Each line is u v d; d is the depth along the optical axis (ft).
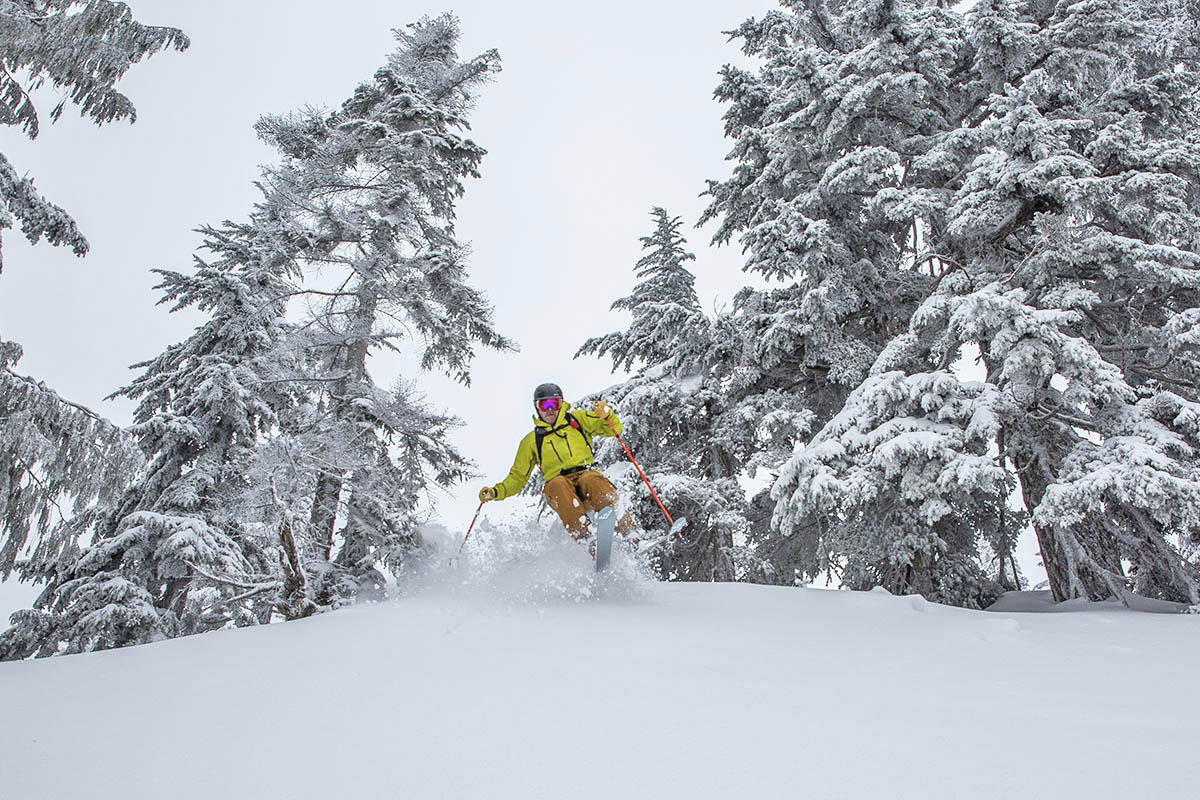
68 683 9.50
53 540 20.89
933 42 35.17
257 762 6.43
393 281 38.37
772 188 40.27
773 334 35.55
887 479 26.63
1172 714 7.72
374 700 8.26
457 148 43.29
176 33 24.13
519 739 6.88
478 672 9.42
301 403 39.93
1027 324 23.95
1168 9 42.01
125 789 5.88
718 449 40.88
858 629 13.26
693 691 8.49
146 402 40.78
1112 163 30.81
